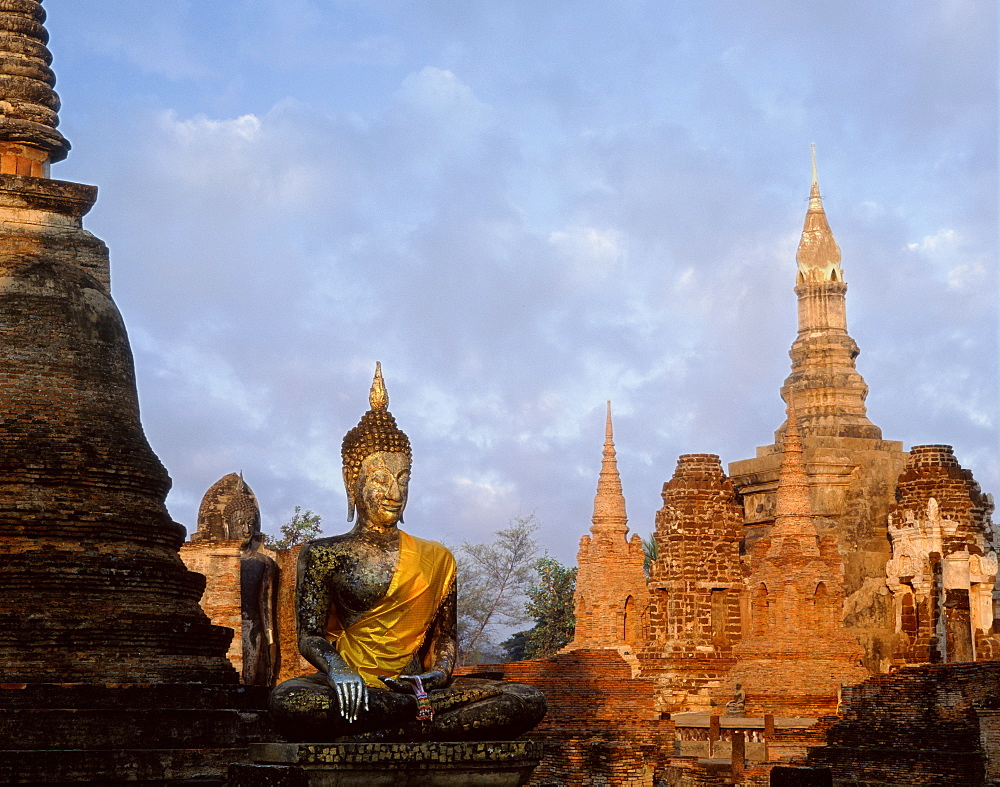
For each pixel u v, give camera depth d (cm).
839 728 3172
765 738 3375
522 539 6819
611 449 4391
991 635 3972
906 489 4128
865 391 4666
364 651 1250
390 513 1271
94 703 1783
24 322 1978
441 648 1287
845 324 4753
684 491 4184
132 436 2027
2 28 2192
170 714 1758
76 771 1655
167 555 1998
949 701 2980
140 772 1684
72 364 1991
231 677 1991
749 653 3866
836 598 3828
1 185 2075
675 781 3384
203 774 1719
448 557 1294
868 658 4034
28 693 1758
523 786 1203
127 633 1878
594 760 3241
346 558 1255
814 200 4853
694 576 4119
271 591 2925
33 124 2148
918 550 4009
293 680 1189
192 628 1953
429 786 1143
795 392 4703
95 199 2162
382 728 1165
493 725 1188
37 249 2081
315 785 1111
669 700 3994
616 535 4328
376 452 1289
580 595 4350
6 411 1925
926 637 3950
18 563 1847
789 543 3878
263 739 1798
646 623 4272
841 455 4366
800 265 4791
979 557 4006
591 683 3450
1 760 1623
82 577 1878
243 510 2933
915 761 2931
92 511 1922
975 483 4100
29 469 1900
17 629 1808
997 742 2797
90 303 2044
